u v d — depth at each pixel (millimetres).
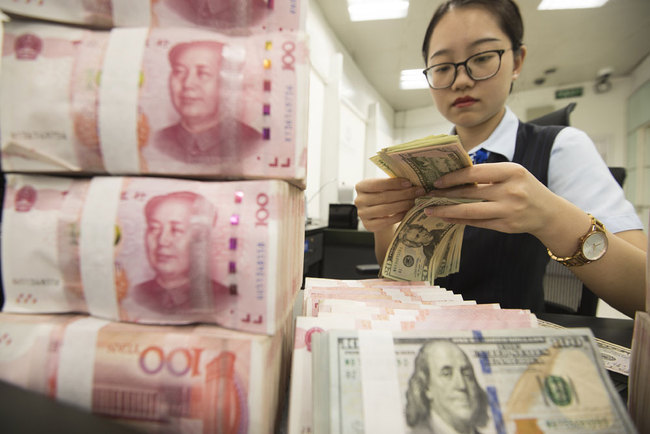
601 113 4172
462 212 478
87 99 296
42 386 287
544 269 896
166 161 304
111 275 295
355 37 3182
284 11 311
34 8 299
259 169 301
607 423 268
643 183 3730
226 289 290
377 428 257
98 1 306
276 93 296
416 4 2674
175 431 280
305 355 318
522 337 302
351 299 465
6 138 298
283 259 303
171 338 284
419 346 291
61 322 300
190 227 288
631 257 533
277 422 337
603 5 2639
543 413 271
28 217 299
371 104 4258
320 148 2871
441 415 265
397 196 590
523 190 448
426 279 636
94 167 311
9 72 299
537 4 2633
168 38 298
